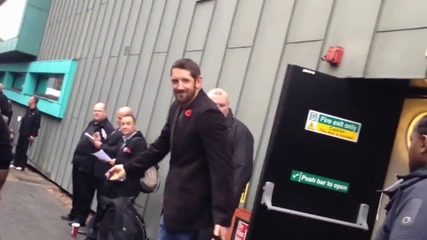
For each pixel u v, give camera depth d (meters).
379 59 4.71
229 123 4.68
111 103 10.97
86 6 14.91
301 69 4.64
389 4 4.81
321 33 5.53
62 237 7.53
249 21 6.89
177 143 3.63
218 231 3.42
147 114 9.09
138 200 8.38
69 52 15.33
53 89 16.61
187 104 3.62
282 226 4.61
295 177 4.62
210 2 8.02
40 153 15.22
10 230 7.34
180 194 3.60
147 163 4.07
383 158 4.98
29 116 14.25
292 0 6.17
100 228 5.34
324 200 4.74
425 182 2.53
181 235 3.63
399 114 5.03
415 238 2.38
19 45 19.59
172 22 9.13
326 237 4.73
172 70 3.60
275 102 5.93
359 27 5.05
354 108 4.83
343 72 5.03
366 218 4.84
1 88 13.36
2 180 3.41
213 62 7.45
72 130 13.04
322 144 4.71
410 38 4.46
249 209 5.70
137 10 10.97
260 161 5.85
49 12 19.66
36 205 9.66
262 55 6.43
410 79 4.39
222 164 3.51
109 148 7.76
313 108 4.67
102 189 7.09
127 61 10.78
